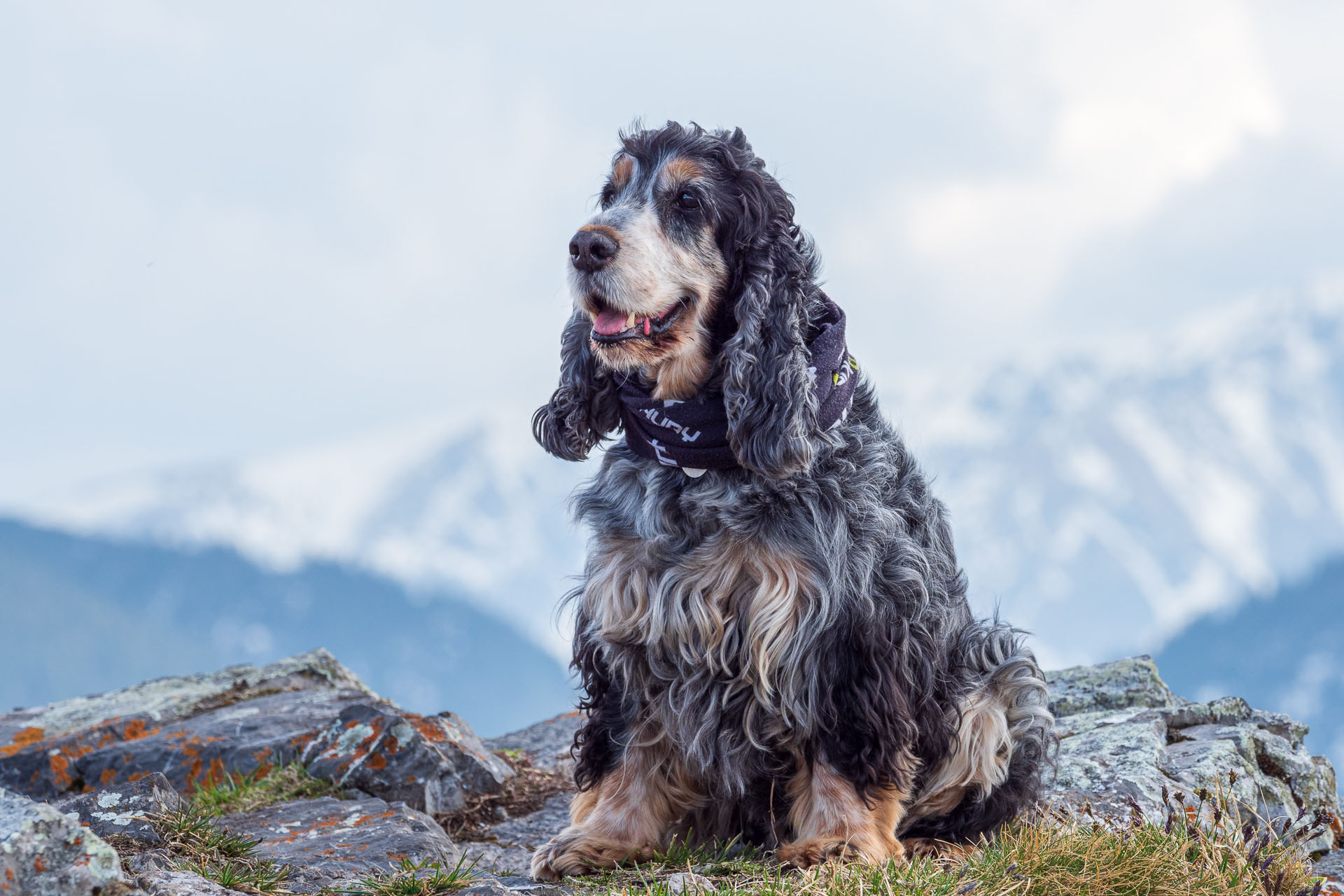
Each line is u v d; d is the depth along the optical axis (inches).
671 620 168.4
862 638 167.0
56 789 259.6
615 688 181.3
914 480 189.5
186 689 340.5
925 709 174.1
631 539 174.1
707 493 168.2
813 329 179.9
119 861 121.3
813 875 146.6
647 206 175.5
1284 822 216.2
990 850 160.9
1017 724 187.8
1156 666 282.7
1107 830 172.6
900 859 163.8
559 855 171.0
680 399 177.3
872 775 166.6
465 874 154.3
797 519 166.6
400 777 237.1
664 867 168.9
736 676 169.5
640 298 169.3
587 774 183.9
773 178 184.4
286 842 189.8
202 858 157.9
